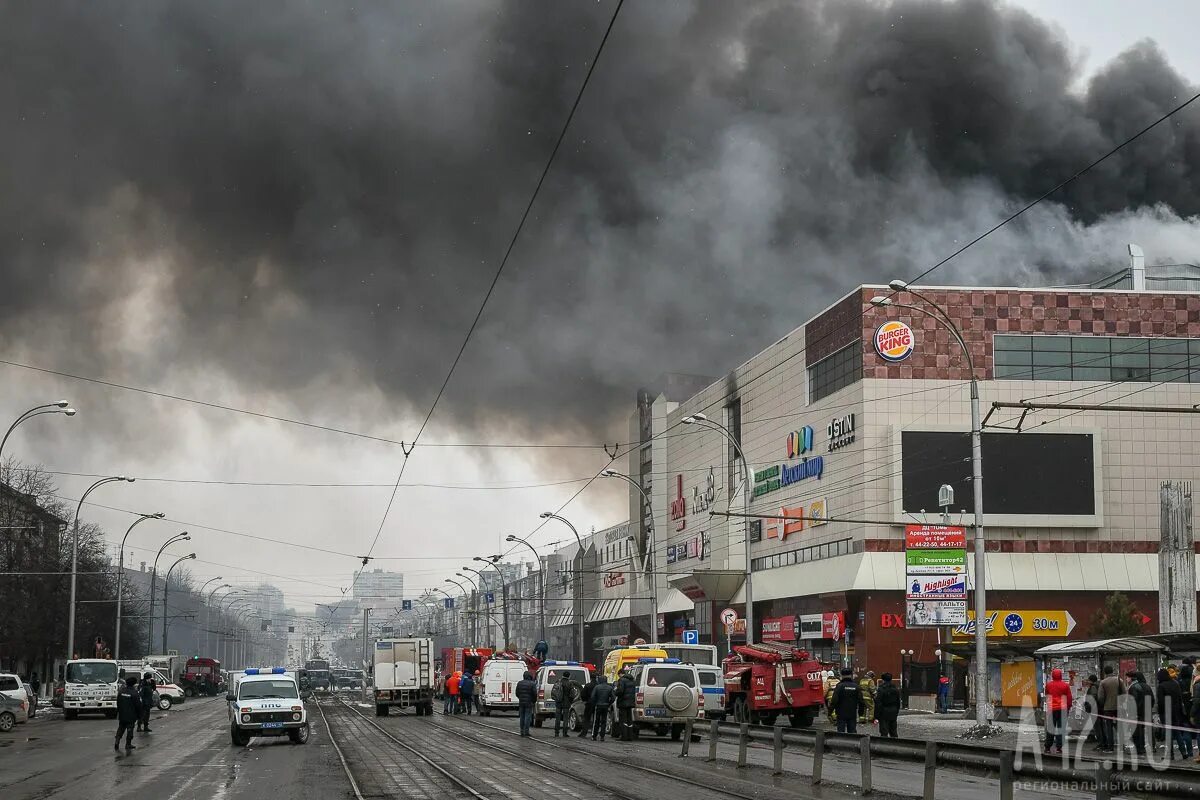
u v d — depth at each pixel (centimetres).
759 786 2370
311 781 2572
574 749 3503
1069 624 6631
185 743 3975
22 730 5134
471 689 6259
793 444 7850
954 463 6769
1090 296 6938
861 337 6919
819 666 4431
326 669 11662
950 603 4369
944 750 2008
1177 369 6906
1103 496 6781
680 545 10138
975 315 6900
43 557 8594
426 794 2289
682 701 3909
